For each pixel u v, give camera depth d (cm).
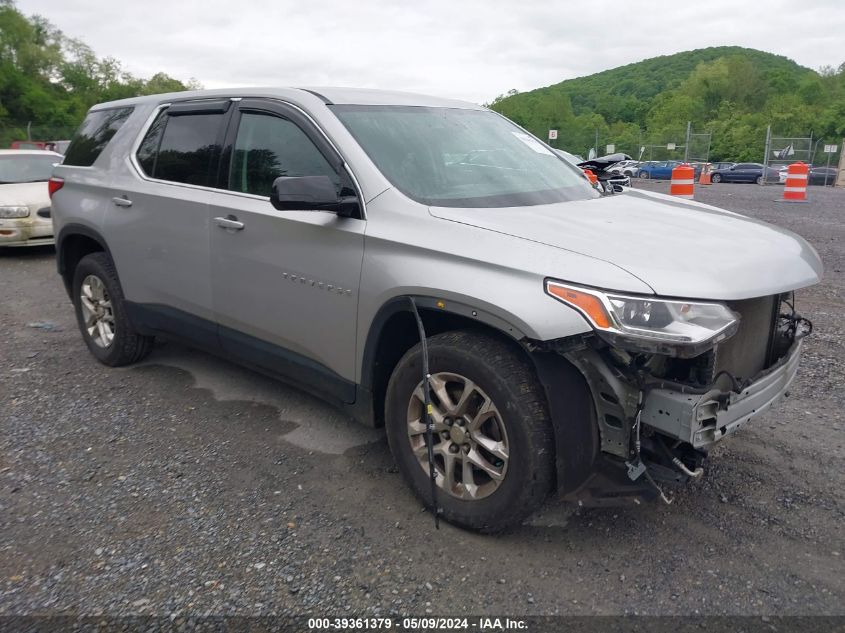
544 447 278
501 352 285
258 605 263
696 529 314
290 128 378
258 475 361
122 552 295
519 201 349
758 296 272
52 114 5547
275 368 393
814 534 310
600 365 264
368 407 345
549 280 268
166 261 440
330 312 347
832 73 9806
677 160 4372
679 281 261
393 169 344
